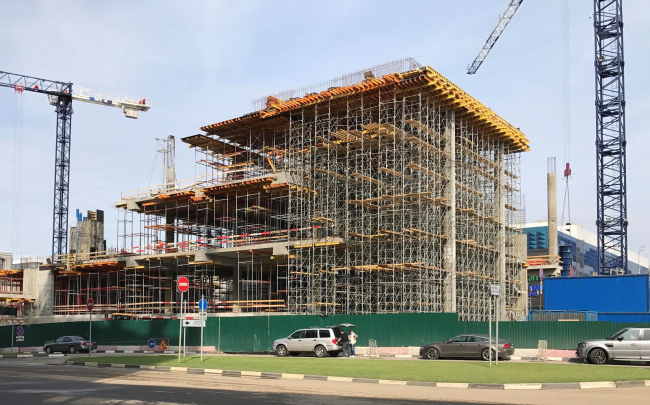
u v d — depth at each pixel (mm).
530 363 27078
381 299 46531
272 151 54688
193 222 64312
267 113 50719
